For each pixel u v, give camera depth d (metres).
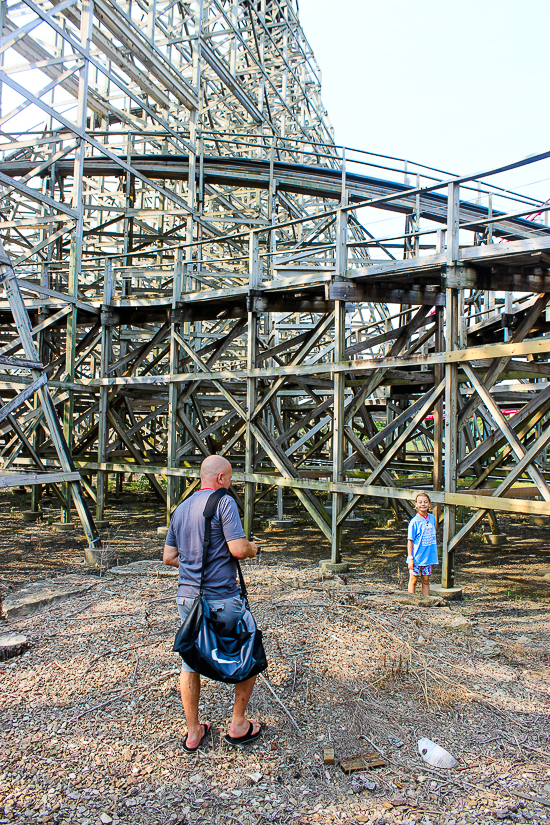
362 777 3.49
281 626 5.71
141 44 15.32
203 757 3.62
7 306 12.66
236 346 21.59
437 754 3.66
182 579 3.59
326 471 11.62
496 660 5.36
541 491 6.53
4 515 13.77
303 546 11.06
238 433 10.79
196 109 17.53
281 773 3.51
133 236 16.97
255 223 17.83
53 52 16.39
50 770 3.44
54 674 4.64
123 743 3.73
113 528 12.31
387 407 14.72
